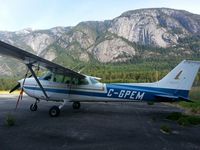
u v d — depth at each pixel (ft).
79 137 20.53
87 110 37.29
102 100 34.19
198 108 39.34
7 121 25.71
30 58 27.30
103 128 24.25
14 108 38.29
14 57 27.35
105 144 18.62
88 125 25.57
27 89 35.22
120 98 33.60
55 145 18.08
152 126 25.73
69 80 34.73
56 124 25.77
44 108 38.52
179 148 18.04
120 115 33.04
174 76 32.50
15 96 65.98
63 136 20.76
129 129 24.06
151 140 20.07
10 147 17.40
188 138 21.06
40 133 21.68
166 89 32.48
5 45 22.35
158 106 46.88
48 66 31.19
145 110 39.32
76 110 37.06
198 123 27.76
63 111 35.70
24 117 29.91
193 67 32.12
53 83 34.83
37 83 34.60
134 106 45.32
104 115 32.68
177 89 32.27
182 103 48.83
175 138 20.93
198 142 19.88
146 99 32.96
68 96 34.71
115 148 17.65
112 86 33.96
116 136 21.16
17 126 24.43
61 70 32.76
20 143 18.45
